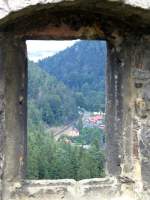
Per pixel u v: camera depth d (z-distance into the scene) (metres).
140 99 3.89
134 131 3.95
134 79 3.94
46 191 3.94
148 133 3.87
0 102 3.52
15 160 3.89
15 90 3.86
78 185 3.99
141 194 3.88
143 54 3.86
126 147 4.02
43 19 3.87
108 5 3.40
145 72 3.86
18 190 3.88
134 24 3.79
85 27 4.01
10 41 3.76
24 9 3.12
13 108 3.86
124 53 4.00
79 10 3.76
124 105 4.02
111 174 4.16
